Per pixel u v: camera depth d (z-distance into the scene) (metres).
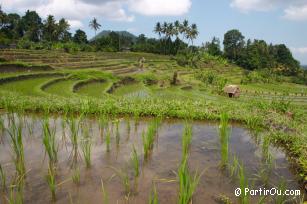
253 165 7.54
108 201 5.45
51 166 6.81
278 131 10.23
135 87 34.81
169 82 41.72
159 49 106.19
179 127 11.21
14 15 105.25
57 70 36.84
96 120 11.65
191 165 7.29
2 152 7.64
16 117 11.59
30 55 45.94
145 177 6.47
